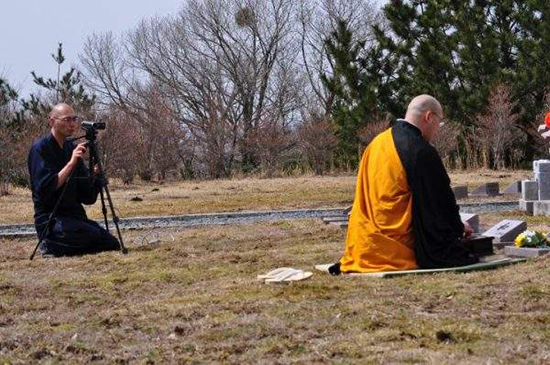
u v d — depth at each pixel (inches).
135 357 239.1
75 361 237.9
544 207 611.8
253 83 1947.6
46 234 474.3
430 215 361.4
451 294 304.8
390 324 259.1
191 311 292.7
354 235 369.7
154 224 643.5
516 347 230.5
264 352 236.4
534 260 372.5
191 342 251.6
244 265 410.0
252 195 934.4
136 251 476.4
